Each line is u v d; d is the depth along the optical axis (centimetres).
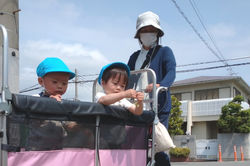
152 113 251
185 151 1684
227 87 2050
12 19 573
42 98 179
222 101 1959
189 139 1817
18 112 170
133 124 238
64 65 226
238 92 2219
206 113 2014
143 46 337
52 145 186
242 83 2125
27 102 171
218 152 1781
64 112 189
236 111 1719
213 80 2058
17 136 169
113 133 221
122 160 227
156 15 324
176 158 1700
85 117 203
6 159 163
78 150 199
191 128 2091
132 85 306
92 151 207
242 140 1706
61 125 191
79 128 200
